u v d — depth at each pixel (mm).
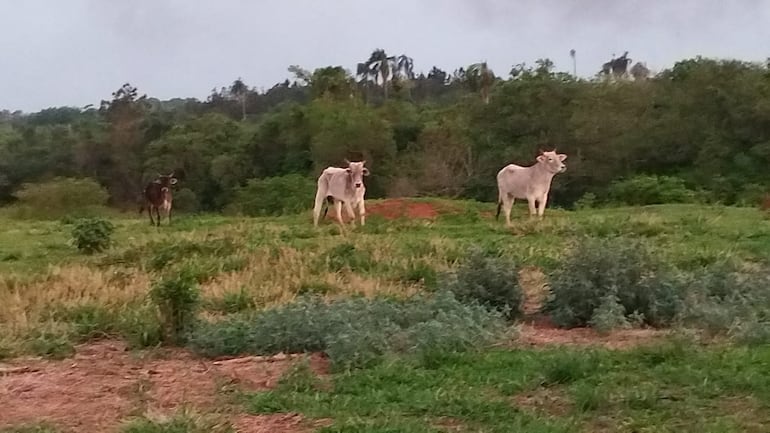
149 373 6746
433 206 22328
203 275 11289
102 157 50500
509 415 5215
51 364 7184
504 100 35531
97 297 9688
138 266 12523
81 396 6102
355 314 7594
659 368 5988
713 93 32781
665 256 11070
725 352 6379
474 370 6246
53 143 52469
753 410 5113
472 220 19734
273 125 42844
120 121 51125
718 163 31547
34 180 50750
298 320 7473
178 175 44625
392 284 10445
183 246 13508
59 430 5309
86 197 39062
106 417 5574
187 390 6176
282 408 5555
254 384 6281
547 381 5879
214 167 43094
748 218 17922
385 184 37438
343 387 5945
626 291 8242
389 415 5277
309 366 6535
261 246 13586
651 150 33125
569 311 8133
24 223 27875
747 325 7000
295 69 45781
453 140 36500
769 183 30078
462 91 56000
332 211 22438
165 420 5215
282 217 23734
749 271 9711
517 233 15953
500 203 19578
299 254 12469
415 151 39594
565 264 8727
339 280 10422
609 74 40156
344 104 40781
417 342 6883
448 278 9094
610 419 5090
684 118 33156
